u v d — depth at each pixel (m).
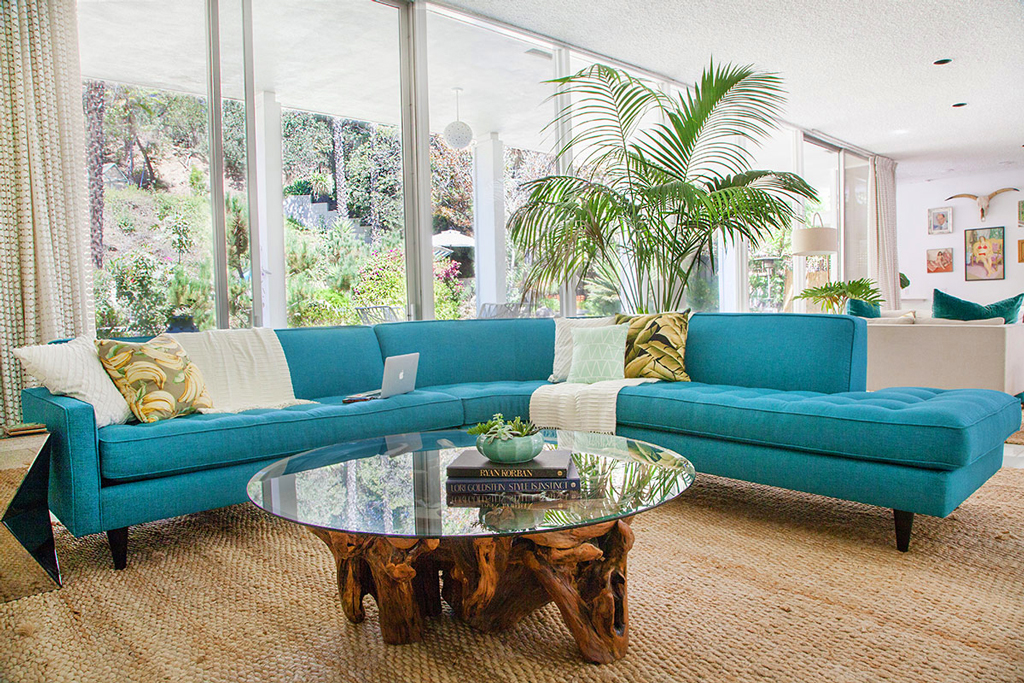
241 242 3.61
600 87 4.11
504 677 1.44
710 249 3.92
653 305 5.59
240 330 3.19
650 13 4.59
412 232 4.34
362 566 1.70
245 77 3.61
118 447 2.12
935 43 5.16
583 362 3.48
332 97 3.99
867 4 4.49
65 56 3.06
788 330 3.16
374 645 1.60
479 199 4.65
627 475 1.62
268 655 1.57
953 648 1.52
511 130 4.83
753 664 1.47
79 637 1.69
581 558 1.43
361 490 1.57
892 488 2.12
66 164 3.07
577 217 3.70
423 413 2.96
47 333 2.99
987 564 2.01
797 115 7.09
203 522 2.63
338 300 4.01
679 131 4.05
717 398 2.67
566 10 4.52
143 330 3.36
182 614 1.80
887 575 1.95
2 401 2.92
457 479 1.56
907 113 7.05
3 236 2.91
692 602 1.79
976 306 4.42
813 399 2.53
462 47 4.57
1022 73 5.83
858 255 8.95
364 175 4.12
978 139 8.20
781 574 1.97
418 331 3.80
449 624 1.70
